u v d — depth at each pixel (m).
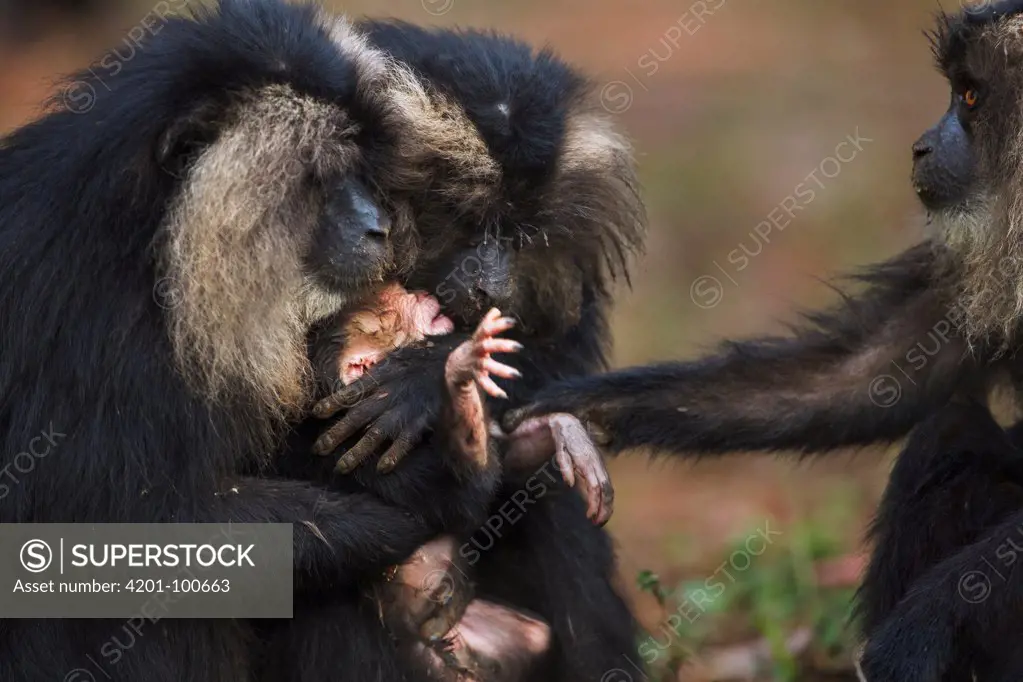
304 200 11.76
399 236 12.57
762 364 13.15
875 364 13.06
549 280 13.52
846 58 34.44
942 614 11.21
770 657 14.77
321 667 11.71
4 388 11.18
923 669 11.11
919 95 32.12
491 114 12.91
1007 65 11.97
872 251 25.73
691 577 17.33
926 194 12.46
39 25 34.34
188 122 11.29
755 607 15.68
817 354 13.16
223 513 11.12
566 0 39.44
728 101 32.41
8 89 31.47
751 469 21.30
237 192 11.31
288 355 11.71
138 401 10.96
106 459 10.95
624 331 24.38
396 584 11.93
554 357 13.88
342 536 11.41
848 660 14.46
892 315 13.17
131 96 11.45
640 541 18.94
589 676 13.30
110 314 11.03
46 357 11.09
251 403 11.48
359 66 12.32
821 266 25.72
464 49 13.52
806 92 32.59
